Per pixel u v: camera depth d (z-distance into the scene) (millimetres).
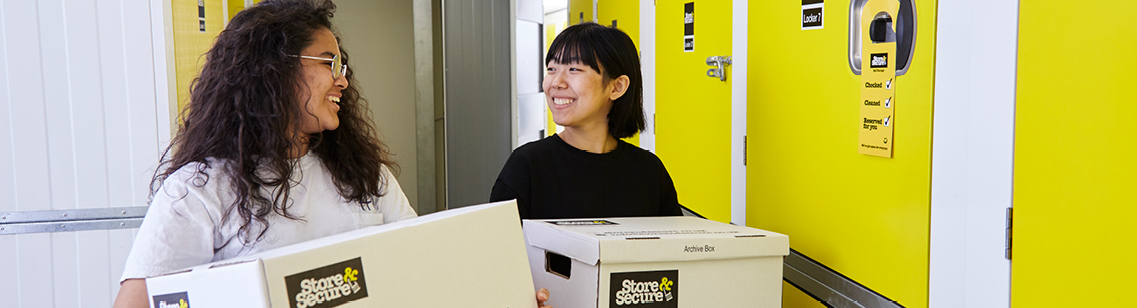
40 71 1889
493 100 4348
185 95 2049
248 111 1077
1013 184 1114
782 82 1847
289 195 1130
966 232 1224
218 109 1088
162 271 973
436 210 4328
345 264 854
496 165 4391
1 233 1900
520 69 5109
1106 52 936
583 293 1228
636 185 1683
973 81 1192
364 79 4621
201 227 1022
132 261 975
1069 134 1002
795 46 1771
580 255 1222
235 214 1059
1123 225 919
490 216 1055
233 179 1053
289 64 1090
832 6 1599
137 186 1997
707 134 2412
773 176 1932
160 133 2006
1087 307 985
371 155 1323
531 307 1085
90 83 1934
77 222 1959
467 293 985
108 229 1986
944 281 1287
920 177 1337
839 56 1578
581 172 1615
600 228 1337
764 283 1342
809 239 1768
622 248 1178
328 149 1251
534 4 5395
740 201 2156
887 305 1454
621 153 1698
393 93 4703
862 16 1490
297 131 1133
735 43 2137
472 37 4258
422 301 926
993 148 1152
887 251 1451
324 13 1198
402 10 4699
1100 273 960
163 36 1986
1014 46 1097
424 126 4223
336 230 1192
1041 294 1069
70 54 1911
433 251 954
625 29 3502
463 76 4258
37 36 1878
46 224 1931
